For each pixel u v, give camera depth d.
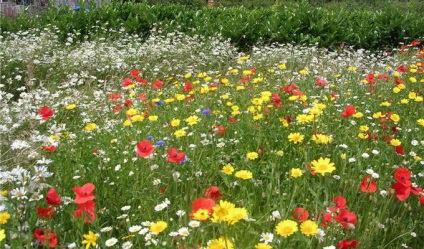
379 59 5.81
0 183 1.97
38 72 4.67
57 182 2.21
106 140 2.74
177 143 2.65
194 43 5.88
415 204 2.19
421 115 3.12
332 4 12.80
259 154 2.49
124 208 2.06
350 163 2.43
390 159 2.38
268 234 1.81
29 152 2.47
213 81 4.40
